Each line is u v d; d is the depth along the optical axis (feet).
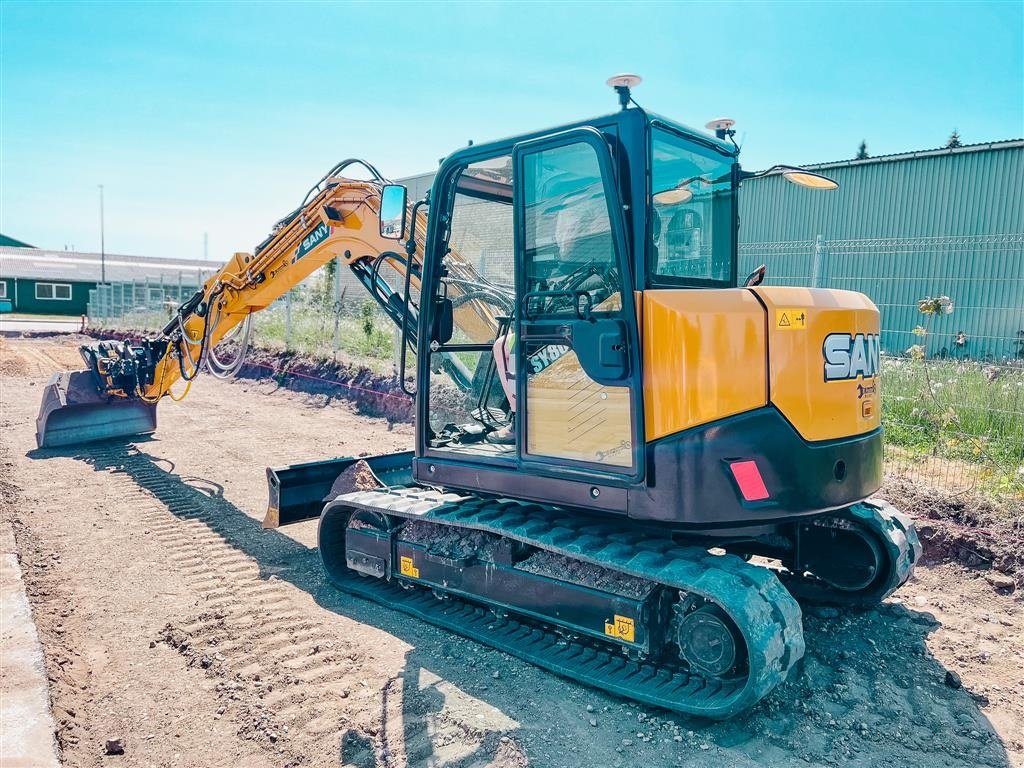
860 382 12.73
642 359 11.62
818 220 56.08
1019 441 22.31
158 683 13.01
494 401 16.02
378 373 40.37
